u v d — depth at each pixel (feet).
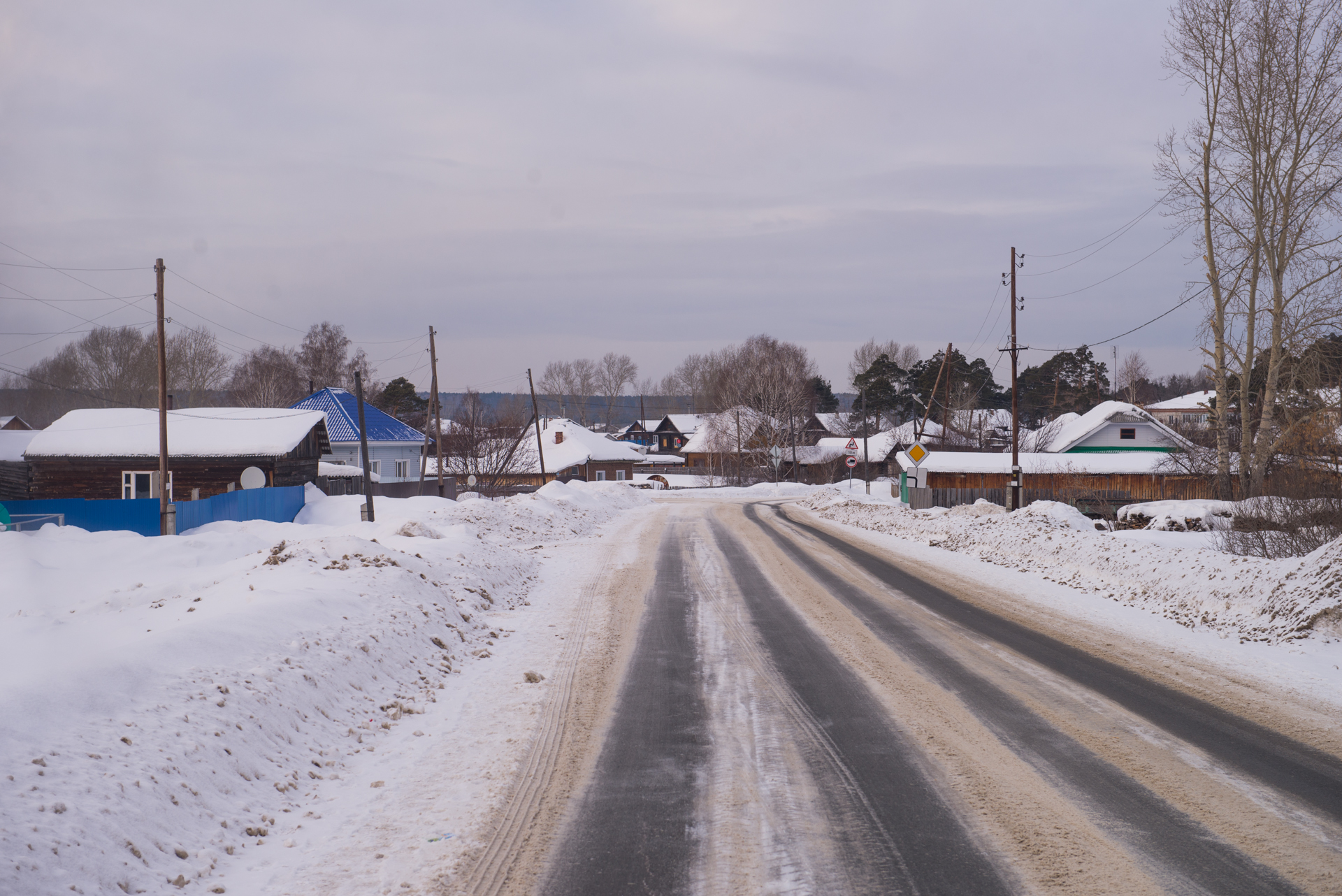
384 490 134.82
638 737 23.00
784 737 22.82
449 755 21.76
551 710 25.66
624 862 15.51
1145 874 14.85
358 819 17.71
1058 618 40.63
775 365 295.69
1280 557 53.21
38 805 14.52
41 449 101.91
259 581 36.24
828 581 53.01
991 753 21.52
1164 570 47.34
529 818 17.60
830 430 338.34
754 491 203.92
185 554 54.70
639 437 435.94
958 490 137.18
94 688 19.25
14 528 72.08
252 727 20.67
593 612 42.50
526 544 76.18
